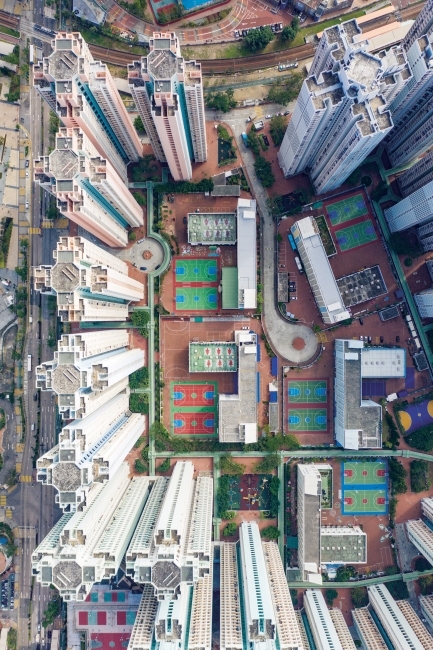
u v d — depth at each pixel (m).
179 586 147.75
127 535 160.25
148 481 196.75
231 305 197.88
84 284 136.50
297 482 199.38
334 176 180.75
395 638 173.50
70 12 199.00
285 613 162.75
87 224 155.12
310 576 184.00
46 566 138.50
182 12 198.38
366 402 196.00
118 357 165.75
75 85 141.25
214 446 199.25
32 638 199.62
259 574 160.88
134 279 198.62
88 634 199.88
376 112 150.12
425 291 197.25
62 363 133.62
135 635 158.38
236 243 198.25
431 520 193.38
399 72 150.62
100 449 148.00
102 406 167.25
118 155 190.38
